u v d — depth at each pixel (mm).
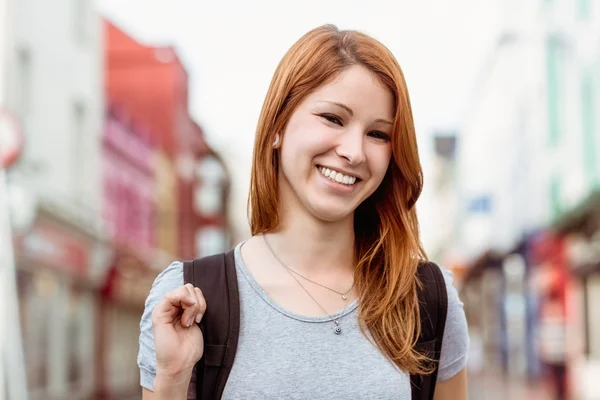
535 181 20141
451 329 1973
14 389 8477
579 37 15875
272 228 1895
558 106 18250
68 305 14969
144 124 22281
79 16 16141
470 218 34562
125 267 18141
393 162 1933
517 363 21797
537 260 18578
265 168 1885
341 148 1784
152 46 22516
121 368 18828
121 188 19250
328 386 1776
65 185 15078
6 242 8734
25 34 13820
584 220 14031
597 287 13836
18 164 12625
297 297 1849
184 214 24750
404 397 1823
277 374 1770
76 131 16047
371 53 1809
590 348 14391
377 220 1977
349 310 1844
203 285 1824
